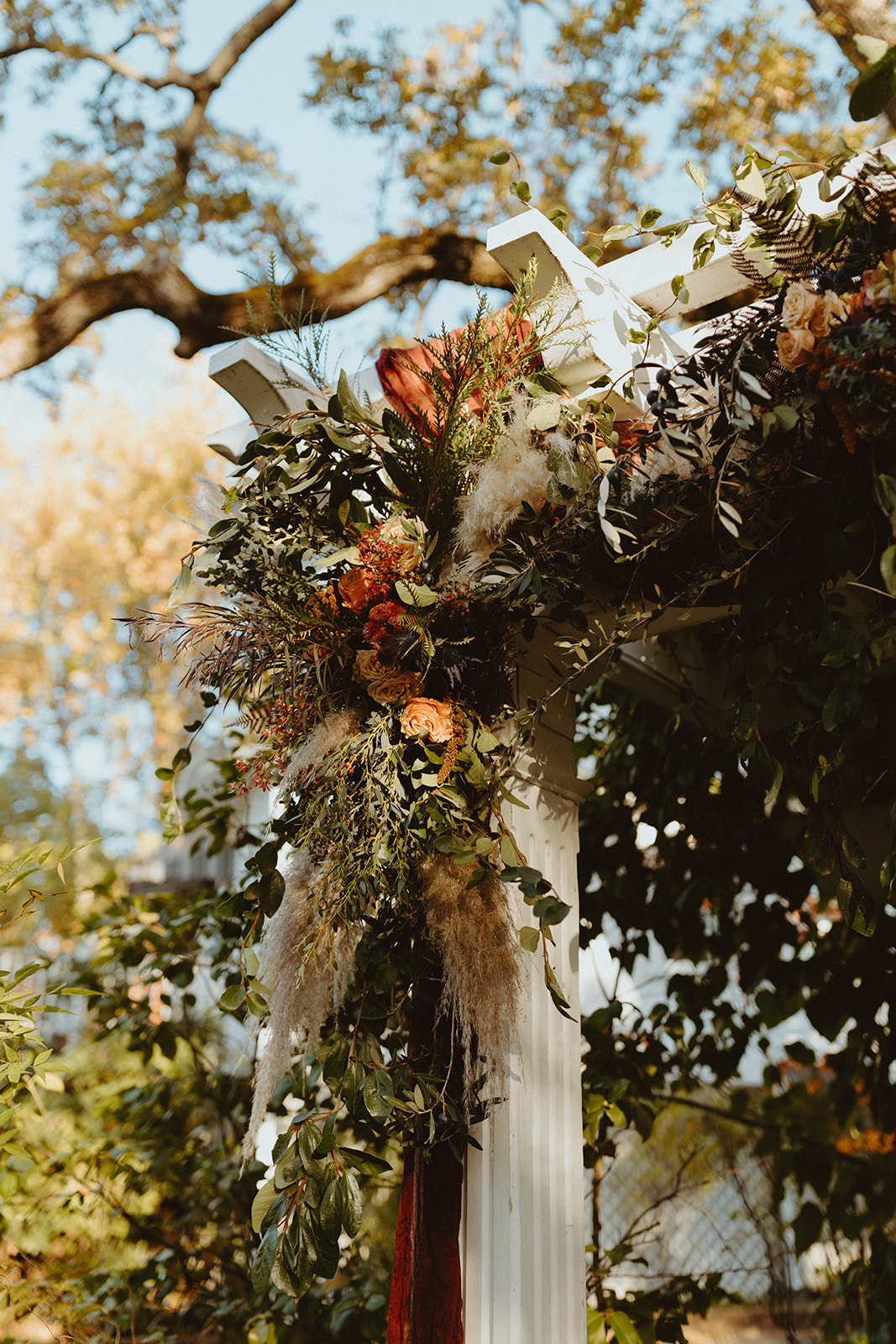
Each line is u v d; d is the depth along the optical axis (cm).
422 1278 152
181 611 177
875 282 125
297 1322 251
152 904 318
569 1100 175
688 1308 242
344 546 172
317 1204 141
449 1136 155
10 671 1238
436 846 151
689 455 142
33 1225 301
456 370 160
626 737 300
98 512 1246
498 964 150
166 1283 279
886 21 271
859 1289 293
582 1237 171
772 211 140
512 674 180
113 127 485
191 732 192
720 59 442
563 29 453
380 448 168
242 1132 309
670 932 293
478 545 162
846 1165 278
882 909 258
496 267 415
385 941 158
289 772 164
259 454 172
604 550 160
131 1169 294
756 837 281
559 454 151
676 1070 306
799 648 158
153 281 405
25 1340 328
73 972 317
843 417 130
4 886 196
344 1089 148
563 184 492
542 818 184
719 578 151
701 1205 347
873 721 146
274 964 157
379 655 164
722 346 144
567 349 160
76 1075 361
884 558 119
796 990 270
